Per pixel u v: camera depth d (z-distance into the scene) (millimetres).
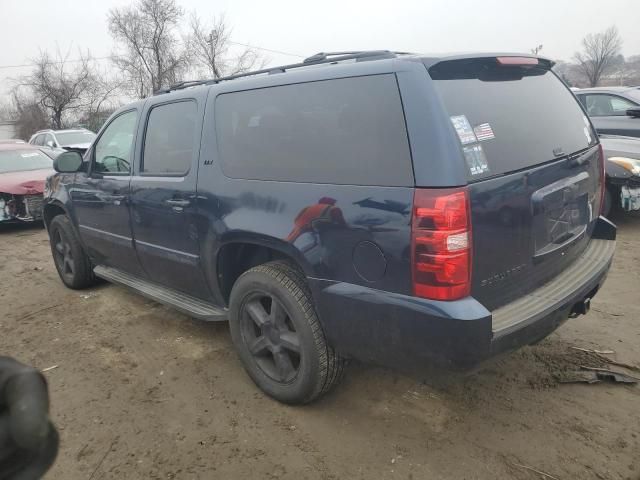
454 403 3008
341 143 2551
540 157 2689
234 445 2730
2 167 9742
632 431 2684
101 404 3168
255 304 3109
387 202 2312
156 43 36094
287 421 2914
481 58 2545
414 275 2248
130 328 4285
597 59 41531
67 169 4441
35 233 8781
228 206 3074
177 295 3928
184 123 3514
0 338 4246
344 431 2805
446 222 2156
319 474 2492
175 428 2895
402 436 2740
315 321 2768
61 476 2557
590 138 3355
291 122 2807
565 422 2783
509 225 2436
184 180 3406
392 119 2357
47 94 34656
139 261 4102
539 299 2627
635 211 7402
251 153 3010
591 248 3324
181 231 3484
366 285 2436
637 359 3377
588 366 3305
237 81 3193
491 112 2531
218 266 3299
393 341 2391
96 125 33281
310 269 2643
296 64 3047
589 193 3211
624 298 4383
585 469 2439
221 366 3568
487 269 2354
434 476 2443
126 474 2555
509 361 3420
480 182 2281
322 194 2572
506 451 2586
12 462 820
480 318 2176
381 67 2439
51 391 3346
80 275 5191
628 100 8609
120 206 4070
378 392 3156
